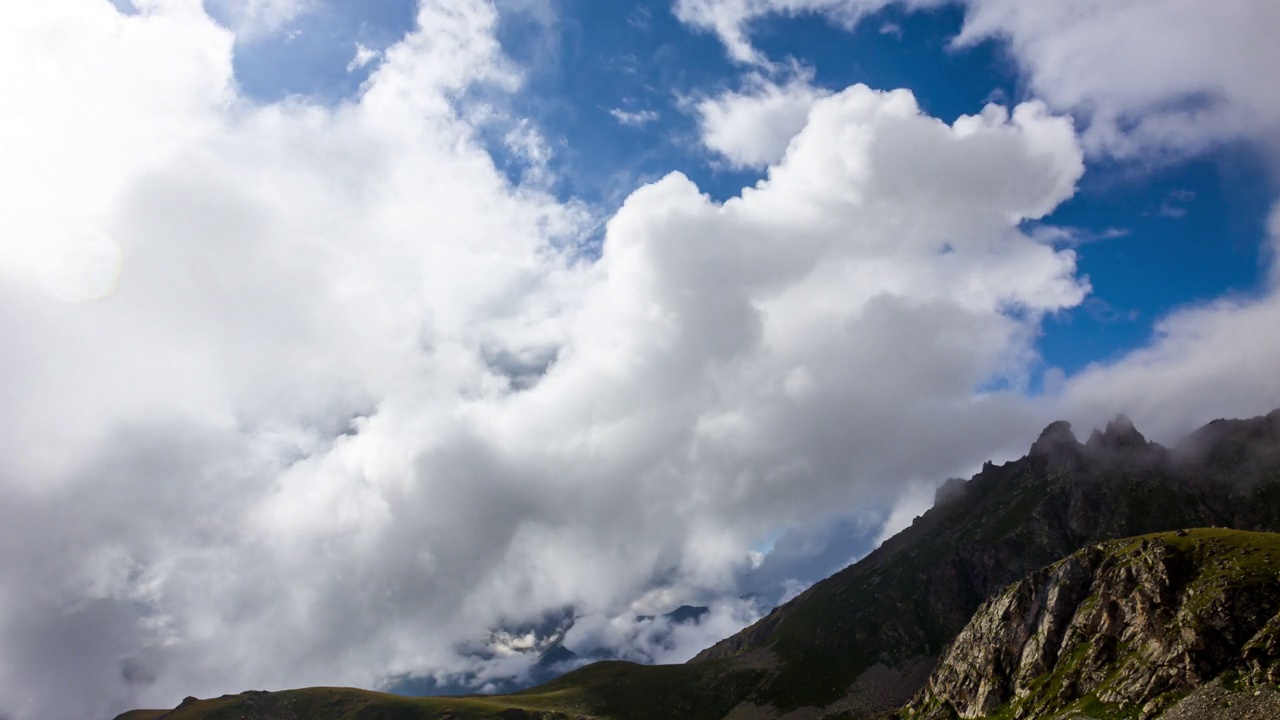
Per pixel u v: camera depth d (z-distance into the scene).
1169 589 158.50
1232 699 121.62
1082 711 152.25
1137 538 192.12
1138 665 149.75
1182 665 139.00
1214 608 142.25
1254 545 155.75
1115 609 170.75
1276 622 130.38
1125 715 140.50
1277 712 109.75
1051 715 161.88
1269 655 125.12
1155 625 154.75
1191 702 128.25
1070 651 178.00
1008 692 194.00
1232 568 150.12
